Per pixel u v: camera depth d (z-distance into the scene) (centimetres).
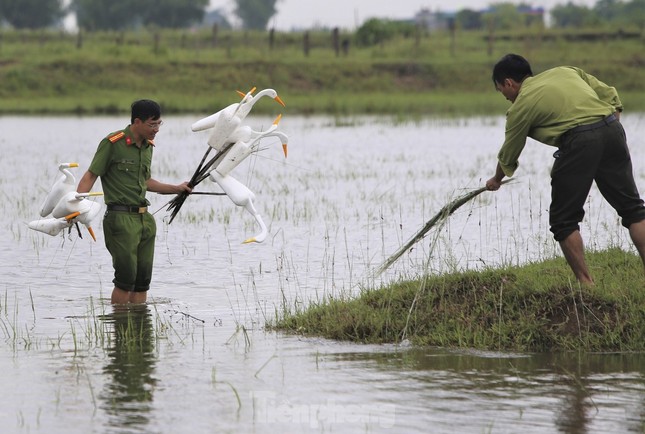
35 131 10938
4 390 2225
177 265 3875
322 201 5550
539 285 2705
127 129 3095
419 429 1948
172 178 6525
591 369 2352
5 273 3747
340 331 2695
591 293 2631
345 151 8600
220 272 3734
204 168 3056
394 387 2223
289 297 3253
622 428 1950
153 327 2866
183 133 10812
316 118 13288
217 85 16662
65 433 1941
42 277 3681
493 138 9769
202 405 2106
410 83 17450
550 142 2650
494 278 2819
